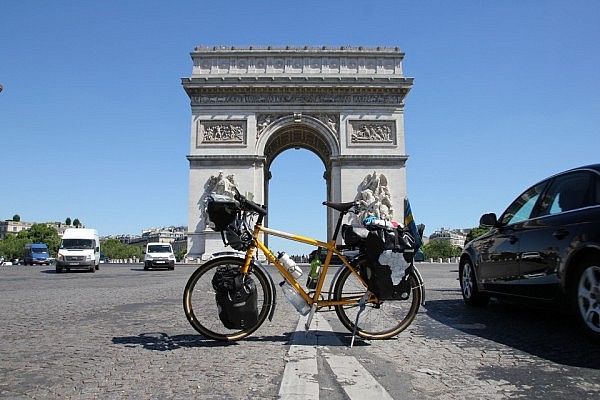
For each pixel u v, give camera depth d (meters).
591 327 8.19
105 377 6.42
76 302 15.69
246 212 8.83
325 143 62.97
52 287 23.22
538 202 10.71
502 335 9.25
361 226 8.80
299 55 61.94
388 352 7.87
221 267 8.68
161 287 22.59
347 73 61.50
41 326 10.54
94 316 12.10
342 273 8.66
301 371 6.62
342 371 6.66
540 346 8.25
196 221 58.97
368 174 59.94
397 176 59.94
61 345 8.47
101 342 8.70
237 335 8.63
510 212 11.84
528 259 9.97
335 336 9.22
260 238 8.73
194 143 60.25
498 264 11.36
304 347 8.20
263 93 61.12
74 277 34.06
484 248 12.30
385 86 60.50
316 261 8.72
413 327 10.16
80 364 7.11
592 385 6.06
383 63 61.88
